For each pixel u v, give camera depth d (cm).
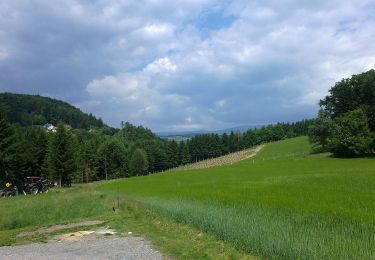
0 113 6184
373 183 3644
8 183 5356
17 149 6238
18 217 2655
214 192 3241
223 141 18838
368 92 10406
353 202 2303
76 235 1980
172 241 1614
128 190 4644
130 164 14075
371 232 1368
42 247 1722
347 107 10825
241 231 1446
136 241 1700
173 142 16775
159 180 6450
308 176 4728
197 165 13325
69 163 8056
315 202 2316
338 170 5834
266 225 1487
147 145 16500
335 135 9412
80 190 5359
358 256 1065
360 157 8869
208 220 1736
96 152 13225
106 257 1419
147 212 2458
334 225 1511
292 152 11369
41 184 5553
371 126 9938
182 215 2027
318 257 1093
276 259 1199
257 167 7838
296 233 1335
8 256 1541
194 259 1317
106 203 3272
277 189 3309
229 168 8031
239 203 2302
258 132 19838
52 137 8281
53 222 2569
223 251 1379
